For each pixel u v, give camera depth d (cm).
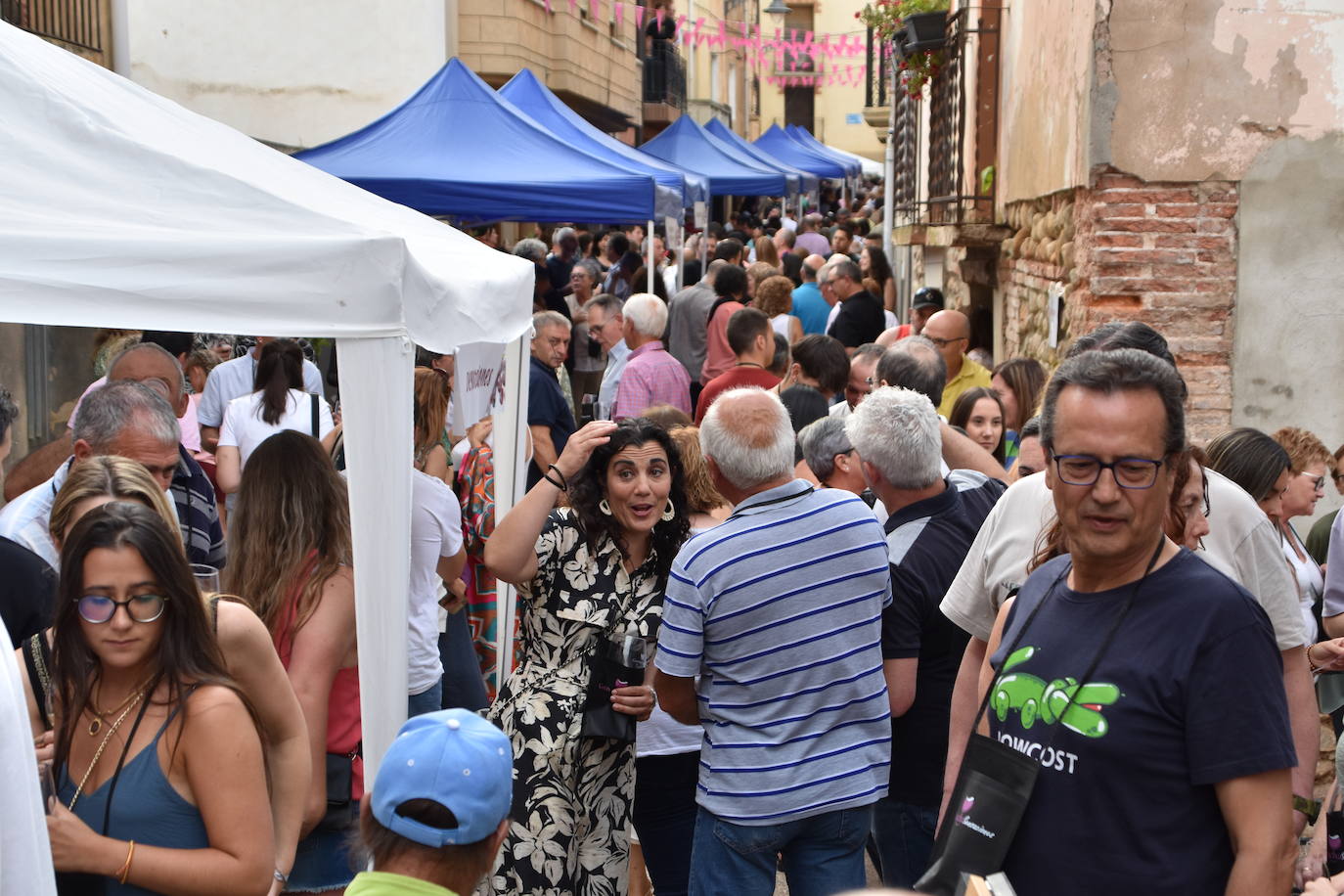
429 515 481
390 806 227
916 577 378
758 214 3441
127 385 402
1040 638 238
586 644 393
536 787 383
